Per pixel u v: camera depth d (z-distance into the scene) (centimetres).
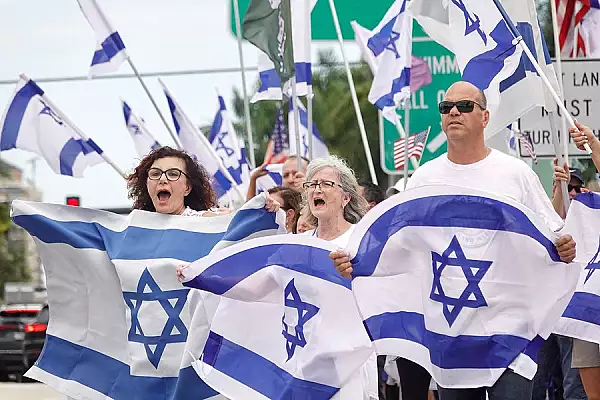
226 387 1187
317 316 1172
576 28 1700
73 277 1302
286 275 1183
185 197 1341
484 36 1328
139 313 1265
